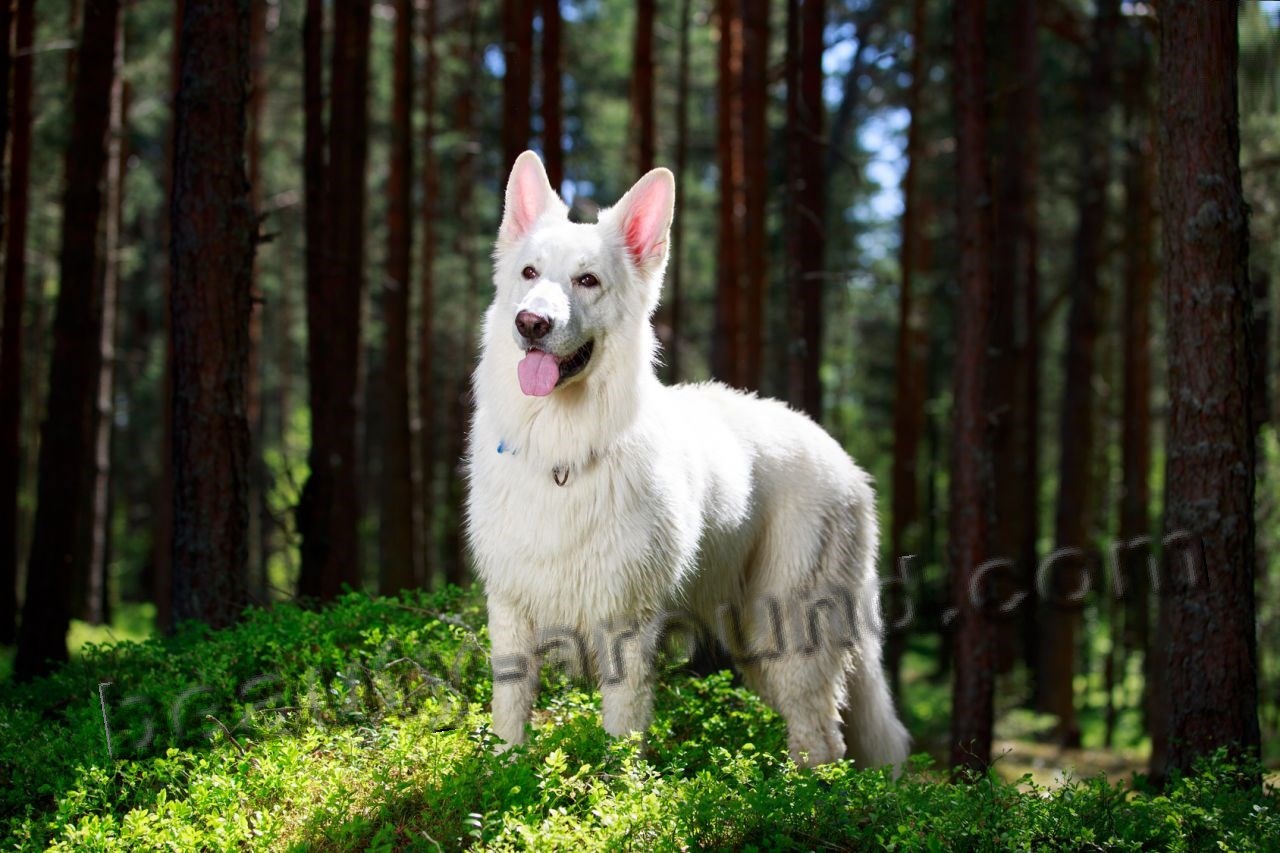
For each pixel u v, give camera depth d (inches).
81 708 238.8
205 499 308.7
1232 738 257.8
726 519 224.2
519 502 195.6
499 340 201.8
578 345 193.0
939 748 592.4
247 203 315.0
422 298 808.3
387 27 827.4
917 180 862.5
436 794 179.9
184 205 308.2
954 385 401.1
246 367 317.1
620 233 206.1
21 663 404.2
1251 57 575.8
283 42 789.9
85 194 406.3
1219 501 259.1
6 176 403.9
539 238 203.0
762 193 588.1
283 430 1044.5
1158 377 1005.8
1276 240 622.8
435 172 803.4
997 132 798.5
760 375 612.7
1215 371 259.6
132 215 978.7
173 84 644.7
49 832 186.7
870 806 188.9
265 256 997.2
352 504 462.9
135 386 1231.5
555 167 505.0
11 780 206.1
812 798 182.5
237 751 204.5
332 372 444.5
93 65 402.6
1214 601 259.0
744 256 674.2
